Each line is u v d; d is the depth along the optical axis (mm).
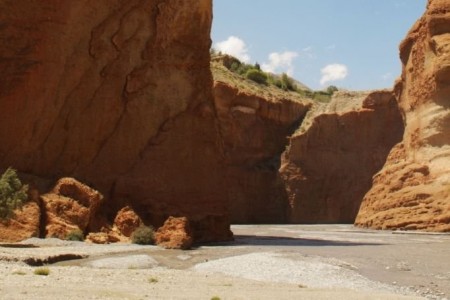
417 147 58438
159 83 35156
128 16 34812
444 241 37000
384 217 55594
